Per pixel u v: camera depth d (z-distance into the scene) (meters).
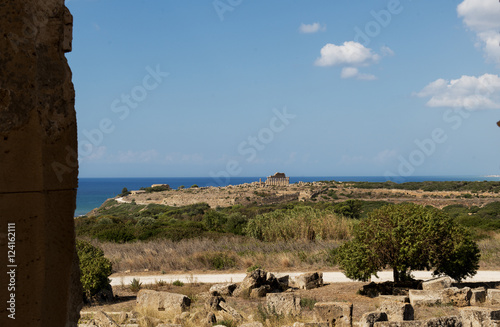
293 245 25.72
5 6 2.51
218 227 38.88
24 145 2.54
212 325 10.68
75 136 2.86
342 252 15.44
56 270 2.70
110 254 24.69
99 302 14.82
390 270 20.31
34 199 2.56
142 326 10.41
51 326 2.65
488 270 19.77
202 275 20.52
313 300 14.10
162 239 28.70
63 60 2.82
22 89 2.54
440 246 14.02
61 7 2.82
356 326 10.07
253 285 15.56
